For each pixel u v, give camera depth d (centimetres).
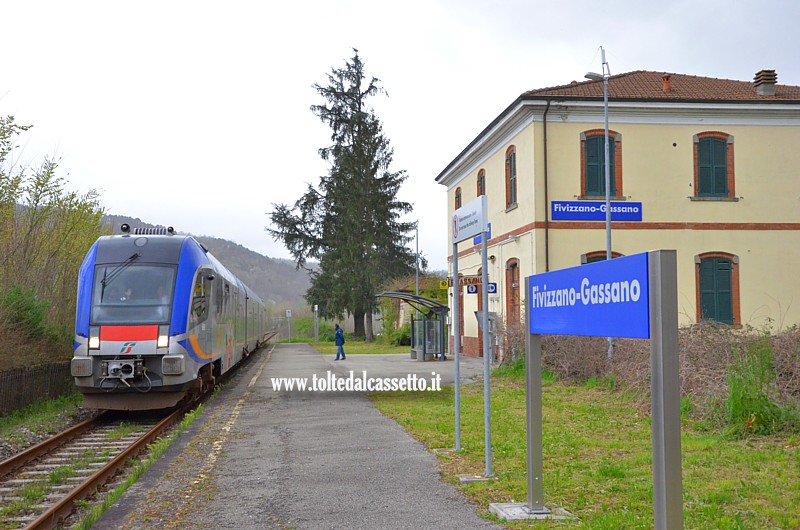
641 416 1177
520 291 2408
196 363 1484
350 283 4575
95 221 2153
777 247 2386
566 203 2291
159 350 1378
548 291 604
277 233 4853
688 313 2325
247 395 1744
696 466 805
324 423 1238
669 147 2358
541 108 2286
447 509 670
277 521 650
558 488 725
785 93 2509
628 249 2323
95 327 1390
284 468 875
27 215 1945
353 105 4797
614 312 478
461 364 2602
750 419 972
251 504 711
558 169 2302
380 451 965
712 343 1184
